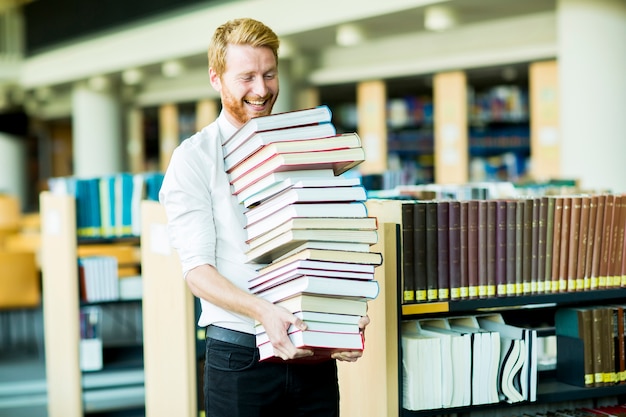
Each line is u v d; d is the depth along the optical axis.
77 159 15.62
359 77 10.87
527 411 3.25
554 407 3.31
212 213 2.33
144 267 4.55
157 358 4.42
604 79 7.62
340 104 14.11
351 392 3.00
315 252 2.13
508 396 2.95
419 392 2.84
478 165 10.23
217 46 2.29
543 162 9.02
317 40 10.38
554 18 8.58
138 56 12.34
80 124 15.48
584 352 3.14
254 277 2.32
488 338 2.91
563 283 3.08
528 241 3.02
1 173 20.23
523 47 8.88
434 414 2.86
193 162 2.30
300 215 2.13
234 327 2.30
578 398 3.11
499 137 10.31
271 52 2.29
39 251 9.67
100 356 5.39
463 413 3.12
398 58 10.32
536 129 9.07
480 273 2.95
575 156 7.77
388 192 4.06
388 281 2.77
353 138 2.24
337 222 2.17
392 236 2.76
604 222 3.13
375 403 2.83
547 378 3.30
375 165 11.08
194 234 2.27
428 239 2.87
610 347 3.17
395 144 11.25
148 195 5.62
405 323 2.97
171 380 4.23
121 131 15.64
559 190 4.75
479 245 2.94
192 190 2.29
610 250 3.16
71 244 5.22
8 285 7.96
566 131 7.84
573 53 7.72
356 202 2.22
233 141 2.32
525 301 3.00
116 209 5.51
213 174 2.32
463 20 8.93
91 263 5.29
